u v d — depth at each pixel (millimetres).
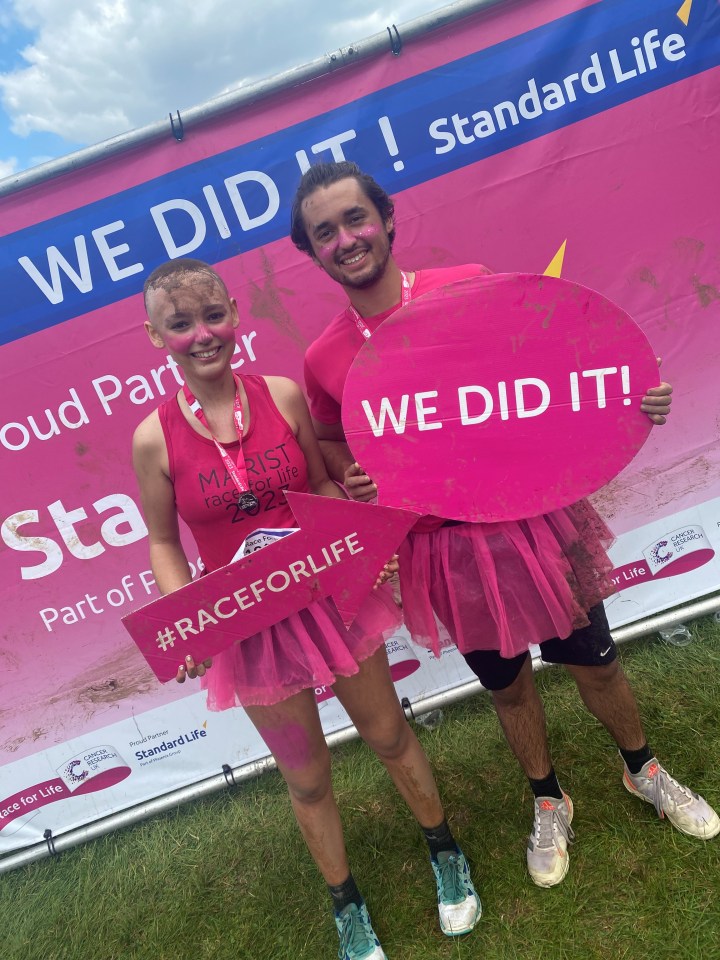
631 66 2039
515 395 1438
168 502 1533
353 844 2072
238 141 2033
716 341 2299
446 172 2086
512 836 1927
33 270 2094
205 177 2053
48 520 2295
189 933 1976
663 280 2223
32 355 2154
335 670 1477
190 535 2377
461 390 1436
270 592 1378
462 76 2014
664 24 2010
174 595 1348
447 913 1722
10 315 2121
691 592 2514
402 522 1369
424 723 2441
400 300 1560
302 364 2217
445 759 2252
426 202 2105
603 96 2057
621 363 1415
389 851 2018
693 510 2459
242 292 2150
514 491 1479
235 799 2424
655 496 2453
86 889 2236
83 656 2436
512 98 2041
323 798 1658
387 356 1424
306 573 1378
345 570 1392
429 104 2029
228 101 1976
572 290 1382
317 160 2053
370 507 1346
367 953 1683
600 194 2131
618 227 2162
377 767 2324
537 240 2154
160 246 2100
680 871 1701
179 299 1359
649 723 2100
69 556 2338
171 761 2541
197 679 2490
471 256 2156
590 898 1712
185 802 2439
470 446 1463
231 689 1510
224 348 1415
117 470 2273
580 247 2168
